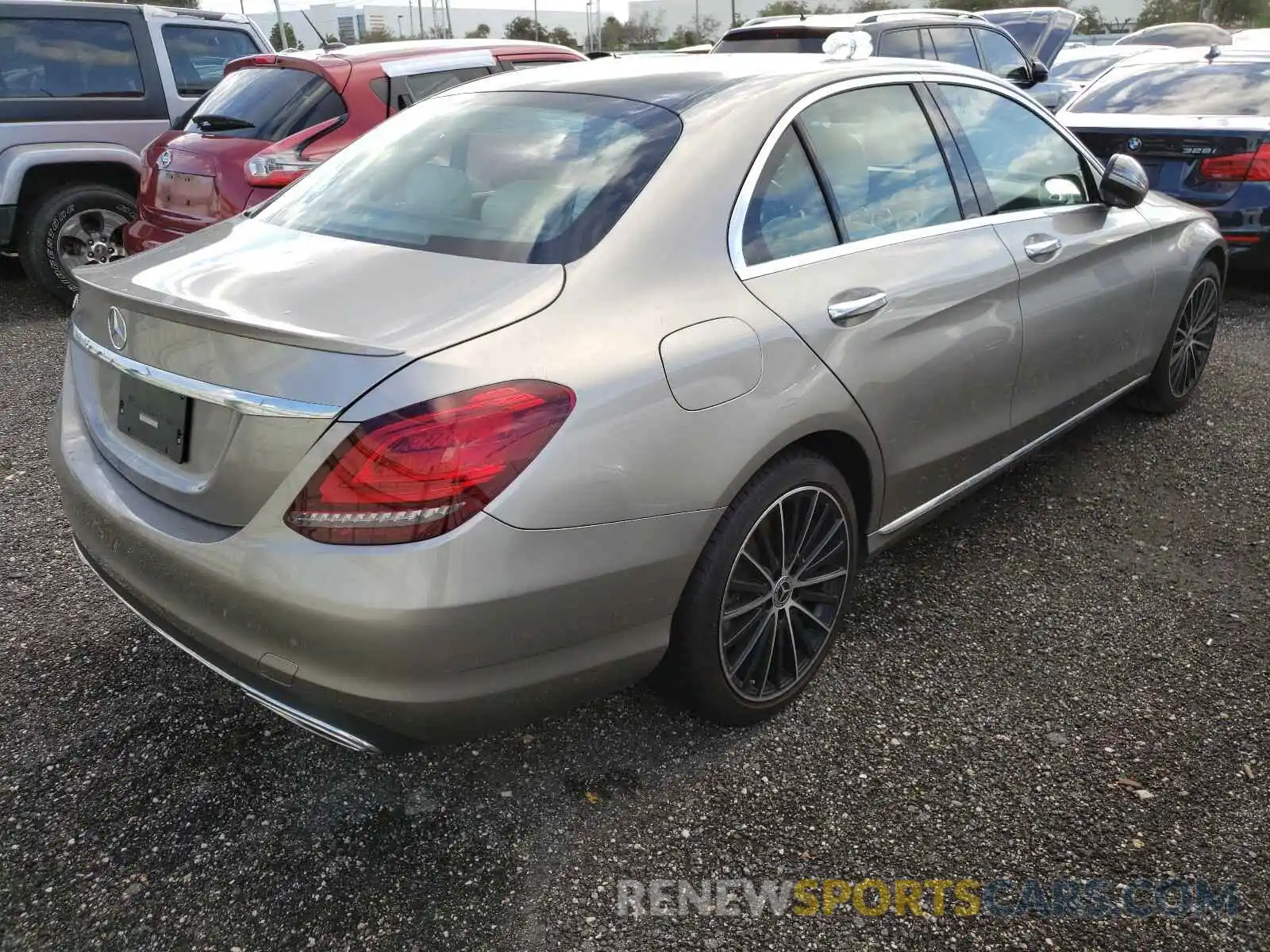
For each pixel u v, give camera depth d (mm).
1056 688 2785
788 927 2043
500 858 2213
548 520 1933
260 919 2051
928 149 3098
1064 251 3467
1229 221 6242
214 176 5492
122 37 6984
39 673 2809
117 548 2260
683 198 2352
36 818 2295
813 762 2502
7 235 6605
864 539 2881
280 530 1908
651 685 2535
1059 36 12680
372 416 1826
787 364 2385
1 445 4438
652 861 2203
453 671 1920
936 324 2861
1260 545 3566
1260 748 2535
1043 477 4137
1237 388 5125
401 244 2352
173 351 2090
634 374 2074
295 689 1963
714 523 2238
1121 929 2035
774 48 8133
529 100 2791
